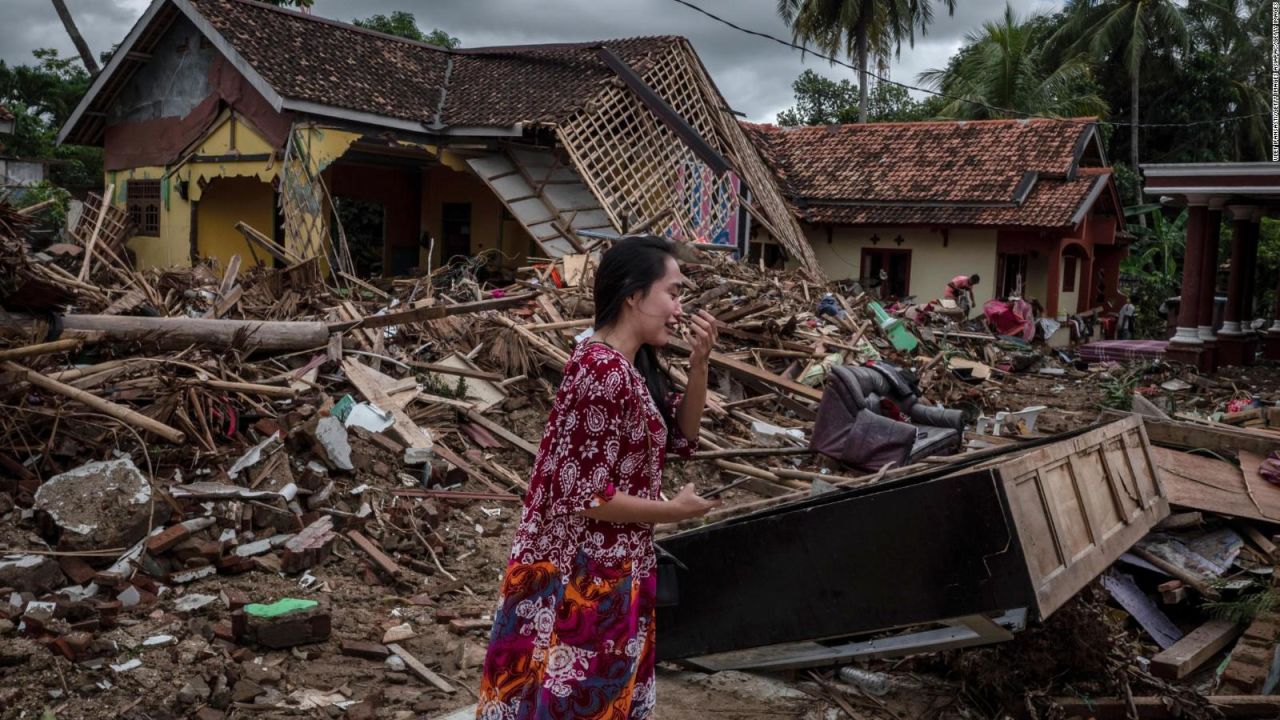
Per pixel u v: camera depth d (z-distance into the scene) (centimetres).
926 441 870
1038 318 2103
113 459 602
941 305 1925
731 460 873
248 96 1747
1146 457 502
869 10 3341
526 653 288
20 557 506
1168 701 440
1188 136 3631
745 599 432
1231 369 1781
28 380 609
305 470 655
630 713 301
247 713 412
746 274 1555
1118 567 605
